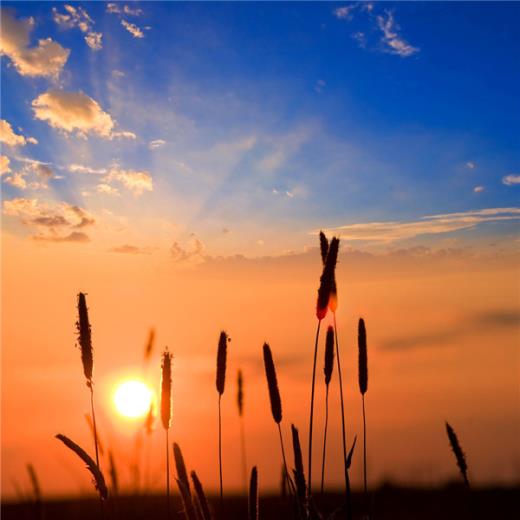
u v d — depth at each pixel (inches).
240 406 131.1
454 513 168.7
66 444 89.3
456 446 108.0
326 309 115.4
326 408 118.5
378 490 227.5
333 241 118.6
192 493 103.7
